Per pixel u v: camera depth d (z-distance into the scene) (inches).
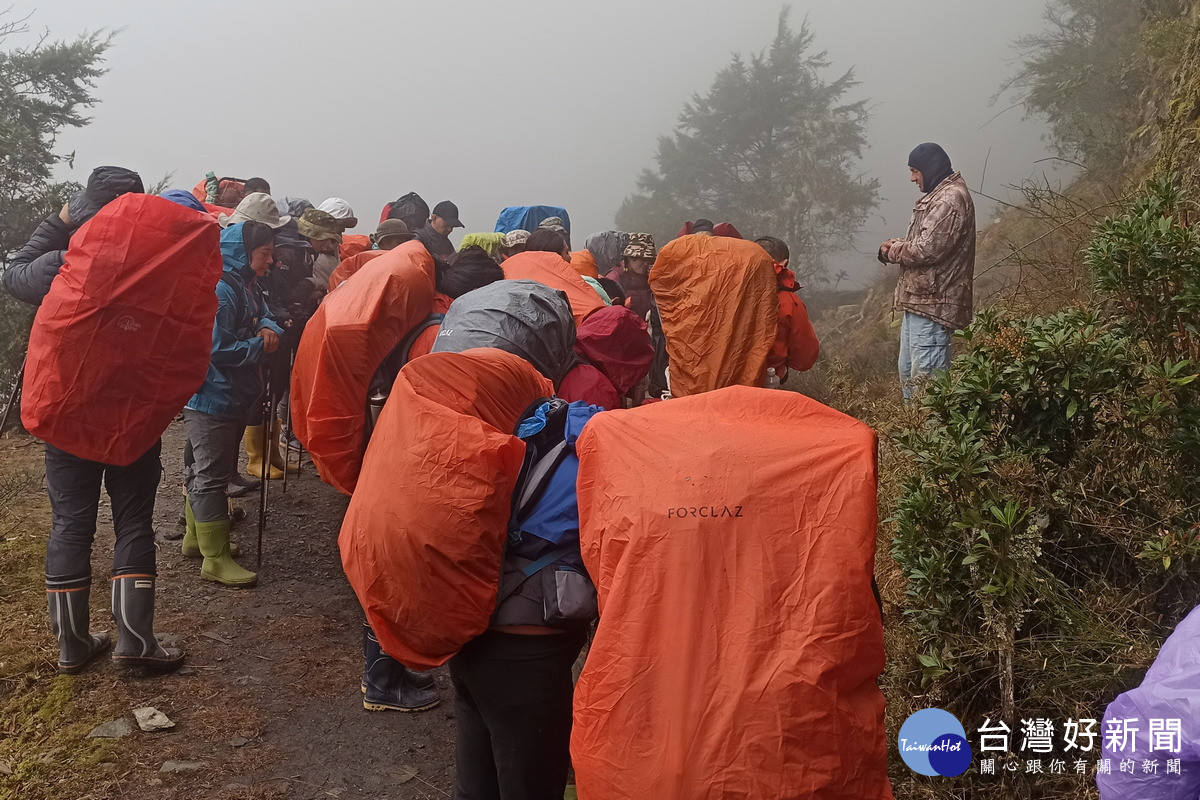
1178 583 105.3
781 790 75.0
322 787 136.4
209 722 150.1
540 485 100.8
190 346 150.1
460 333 127.3
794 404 94.0
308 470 291.4
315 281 253.1
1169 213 116.4
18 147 415.8
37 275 165.3
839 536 81.8
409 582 95.7
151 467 162.4
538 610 99.8
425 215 376.8
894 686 116.8
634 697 79.5
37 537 216.5
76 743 142.6
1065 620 103.0
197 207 192.7
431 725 153.6
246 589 202.7
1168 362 105.4
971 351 120.3
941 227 231.9
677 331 219.6
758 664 77.8
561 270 203.8
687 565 81.4
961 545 109.0
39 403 144.4
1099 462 110.0
